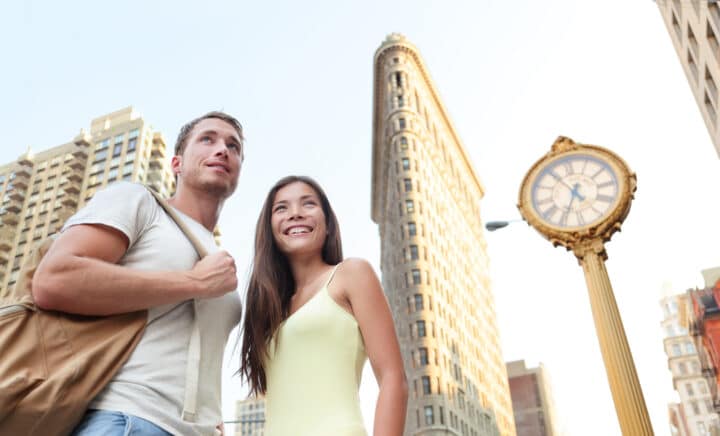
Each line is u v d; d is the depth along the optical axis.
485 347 98.00
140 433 1.93
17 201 82.06
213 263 2.43
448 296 80.69
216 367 2.48
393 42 99.50
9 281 73.25
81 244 2.12
